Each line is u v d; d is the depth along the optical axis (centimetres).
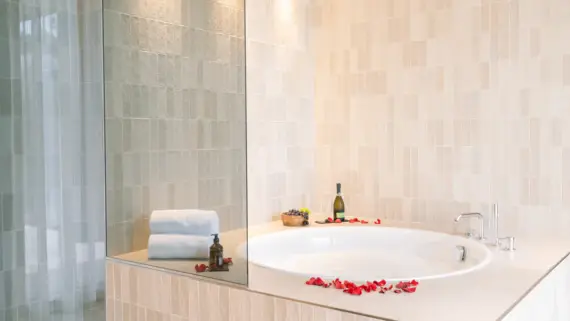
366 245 329
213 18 227
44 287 221
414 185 350
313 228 331
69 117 226
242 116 220
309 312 190
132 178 241
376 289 205
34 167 215
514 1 310
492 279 217
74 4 227
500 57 316
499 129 318
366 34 366
